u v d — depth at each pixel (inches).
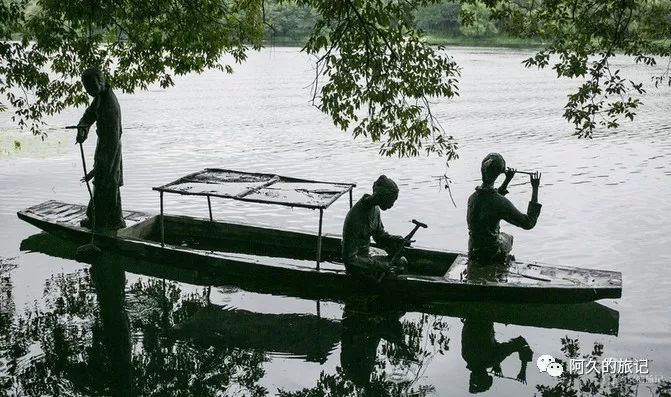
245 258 502.0
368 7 475.5
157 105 1492.4
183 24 621.6
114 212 560.1
